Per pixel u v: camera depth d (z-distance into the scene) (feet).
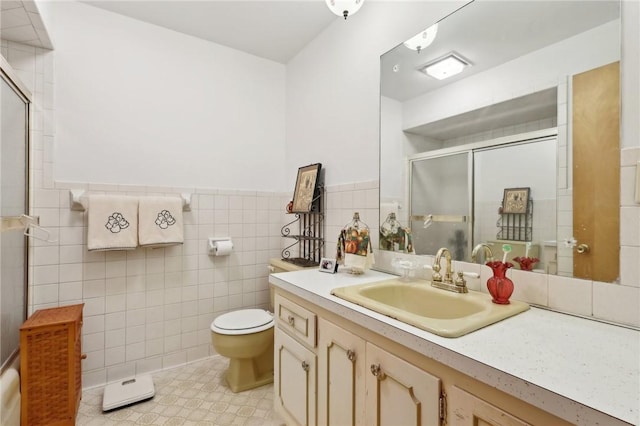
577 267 3.24
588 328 2.88
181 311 7.32
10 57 5.69
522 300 3.67
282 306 4.93
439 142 4.76
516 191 3.82
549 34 3.53
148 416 5.37
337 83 6.83
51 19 5.92
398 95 5.39
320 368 3.99
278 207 8.84
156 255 7.02
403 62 5.30
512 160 3.86
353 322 3.44
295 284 4.54
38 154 5.85
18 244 5.21
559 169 3.42
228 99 8.10
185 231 7.41
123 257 6.66
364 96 6.08
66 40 6.17
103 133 6.51
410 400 2.76
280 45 8.04
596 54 3.16
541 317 3.19
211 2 6.40
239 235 8.18
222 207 7.94
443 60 4.70
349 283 4.59
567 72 3.37
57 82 6.07
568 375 2.03
